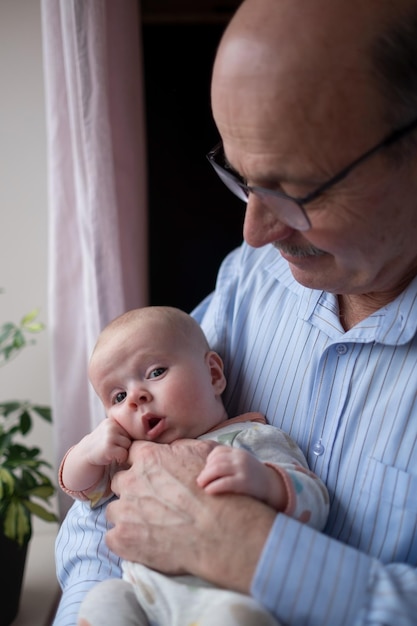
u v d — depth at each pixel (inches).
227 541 37.1
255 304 50.1
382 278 40.4
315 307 45.6
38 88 81.6
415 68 35.4
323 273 40.1
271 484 39.0
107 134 64.8
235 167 38.5
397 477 39.2
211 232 79.0
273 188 37.4
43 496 70.4
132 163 69.7
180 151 77.5
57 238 68.4
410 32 35.2
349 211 36.6
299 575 35.8
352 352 42.8
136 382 46.1
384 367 41.4
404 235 38.7
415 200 38.1
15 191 83.3
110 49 66.9
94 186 64.9
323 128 34.8
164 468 40.8
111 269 66.0
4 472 68.4
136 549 39.5
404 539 38.5
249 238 39.6
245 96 35.6
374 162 35.7
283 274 49.3
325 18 34.7
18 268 84.8
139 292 70.7
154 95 76.7
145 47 76.2
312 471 43.2
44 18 64.7
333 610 35.2
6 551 71.2
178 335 47.3
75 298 69.2
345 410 42.1
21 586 75.2
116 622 38.4
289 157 35.6
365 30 34.7
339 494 41.3
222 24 75.6
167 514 38.9
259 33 35.5
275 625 35.3
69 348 69.9
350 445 41.5
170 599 37.9
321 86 34.5
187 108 76.8
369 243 37.8
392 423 40.2
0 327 81.9
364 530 39.8
